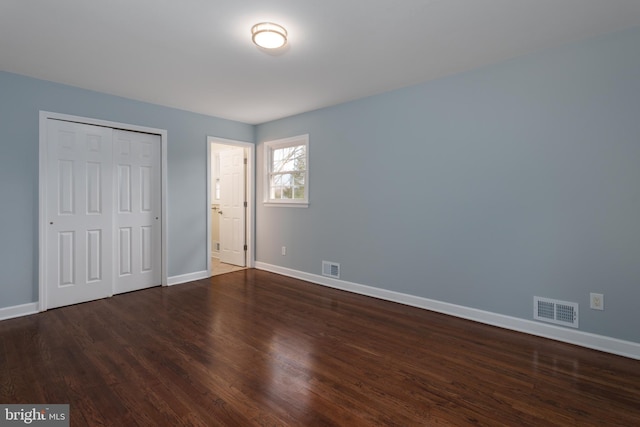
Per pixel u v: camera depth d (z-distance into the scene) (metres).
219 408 1.79
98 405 1.81
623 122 2.36
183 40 2.50
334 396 1.91
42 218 3.30
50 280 3.38
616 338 2.42
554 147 2.63
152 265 4.23
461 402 1.86
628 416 1.74
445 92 3.22
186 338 2.69
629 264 2.37
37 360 2.30
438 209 3.29
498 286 2.94
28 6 2.05
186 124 4.45
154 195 4.22
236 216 5.58
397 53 2.73
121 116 3.84
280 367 2.23
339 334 2.79
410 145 3.48
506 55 2.77
